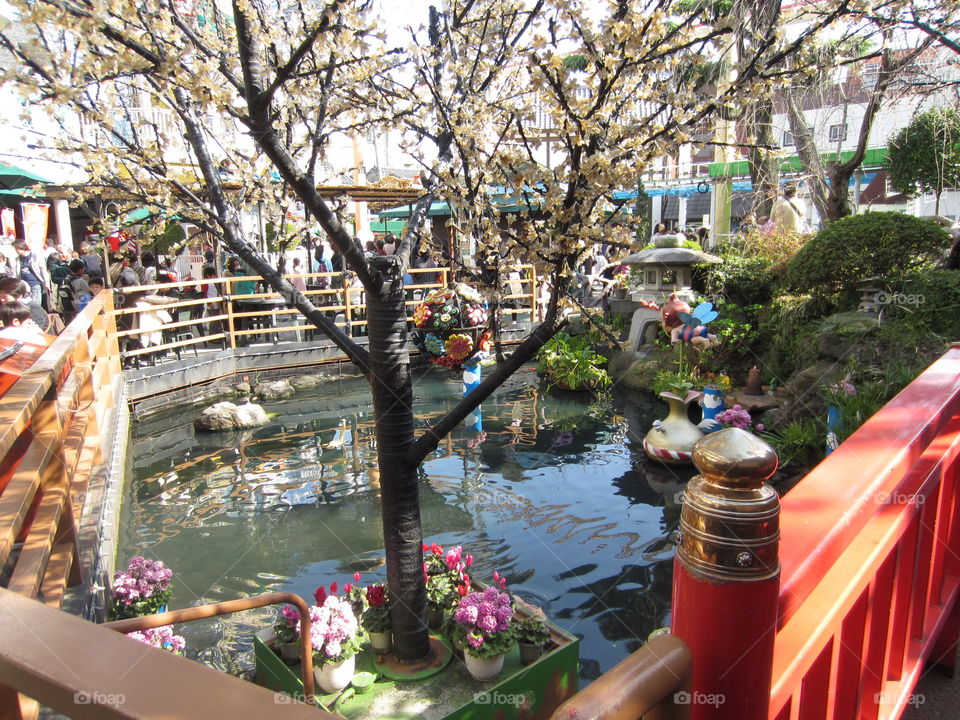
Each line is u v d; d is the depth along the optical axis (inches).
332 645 109.6
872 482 47.8
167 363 351.3
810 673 44.2
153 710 23.3
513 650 124.3
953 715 72.9
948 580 79.4
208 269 428.1
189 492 237.1
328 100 101.4
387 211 636.1
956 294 246.7
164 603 134.5
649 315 396.5
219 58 83.4
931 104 282.2
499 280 100.0
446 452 280.1
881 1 93.0
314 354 407.8
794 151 337.1
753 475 31.0
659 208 724.0
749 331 342.3
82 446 159.0
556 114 81.3
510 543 199.5
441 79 105.0
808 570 39.0
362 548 193.8
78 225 496.1
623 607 166.6
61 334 139.6
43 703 25.9
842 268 275.7
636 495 233.3
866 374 245.9
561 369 384.5
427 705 108.8
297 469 257.9
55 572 101.0
